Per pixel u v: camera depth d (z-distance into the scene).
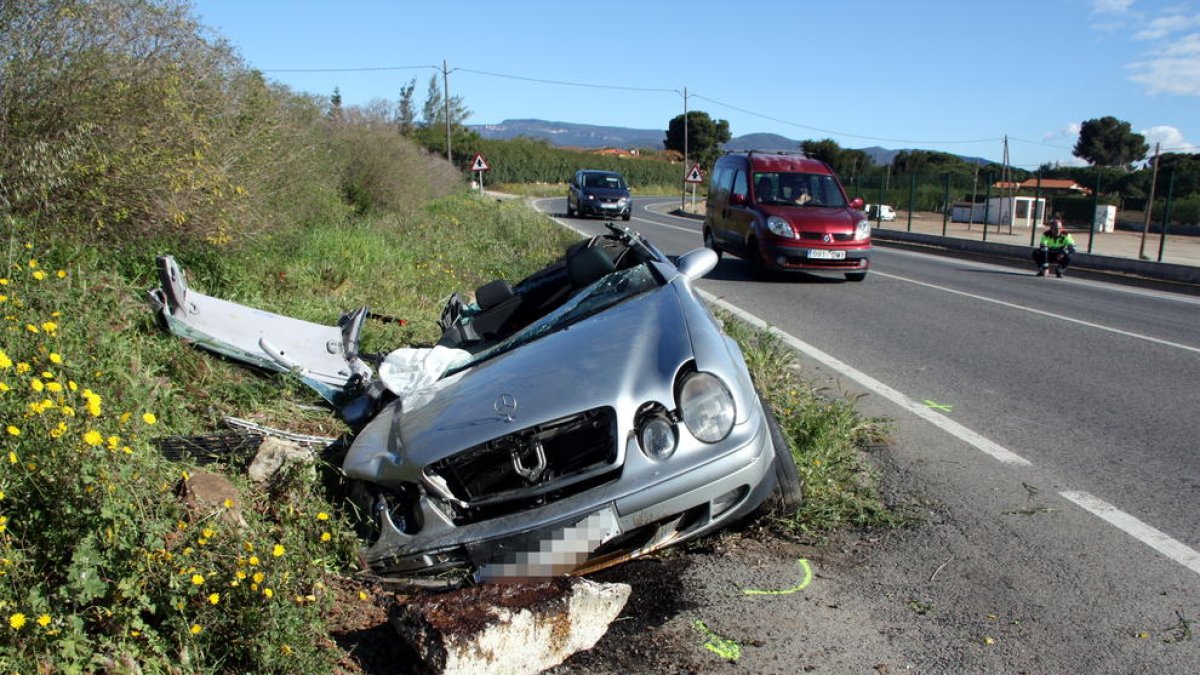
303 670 2.75
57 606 2.68
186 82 7.19
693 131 98.25
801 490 4.15
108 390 3.93
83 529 2.80
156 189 6.70
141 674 2.60
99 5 6.54
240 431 4.26
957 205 41.31
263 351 5.10
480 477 3.43
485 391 3.69
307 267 8.65
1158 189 32.09
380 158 18.17
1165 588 3.68
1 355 3.12
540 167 76.94
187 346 5.04
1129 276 17.52
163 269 4.98
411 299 8.70
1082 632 3.31
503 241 15.73
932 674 3.03
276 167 9.41
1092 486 4.89
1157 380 7.48
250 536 3.03
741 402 3.60
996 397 6.84
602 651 3.12
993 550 4.03
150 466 3.23
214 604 2.77
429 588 3.34
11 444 2.92
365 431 3.94
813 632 3.28
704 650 3.14
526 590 3.03
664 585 3.61
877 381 7.34
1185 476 5.07
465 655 2.76
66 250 5.85
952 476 5.02
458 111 59.00
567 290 5.64
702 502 3.42
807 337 9.35
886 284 14.49
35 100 6.27
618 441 3.37
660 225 31.06
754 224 14.64
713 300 12.09
